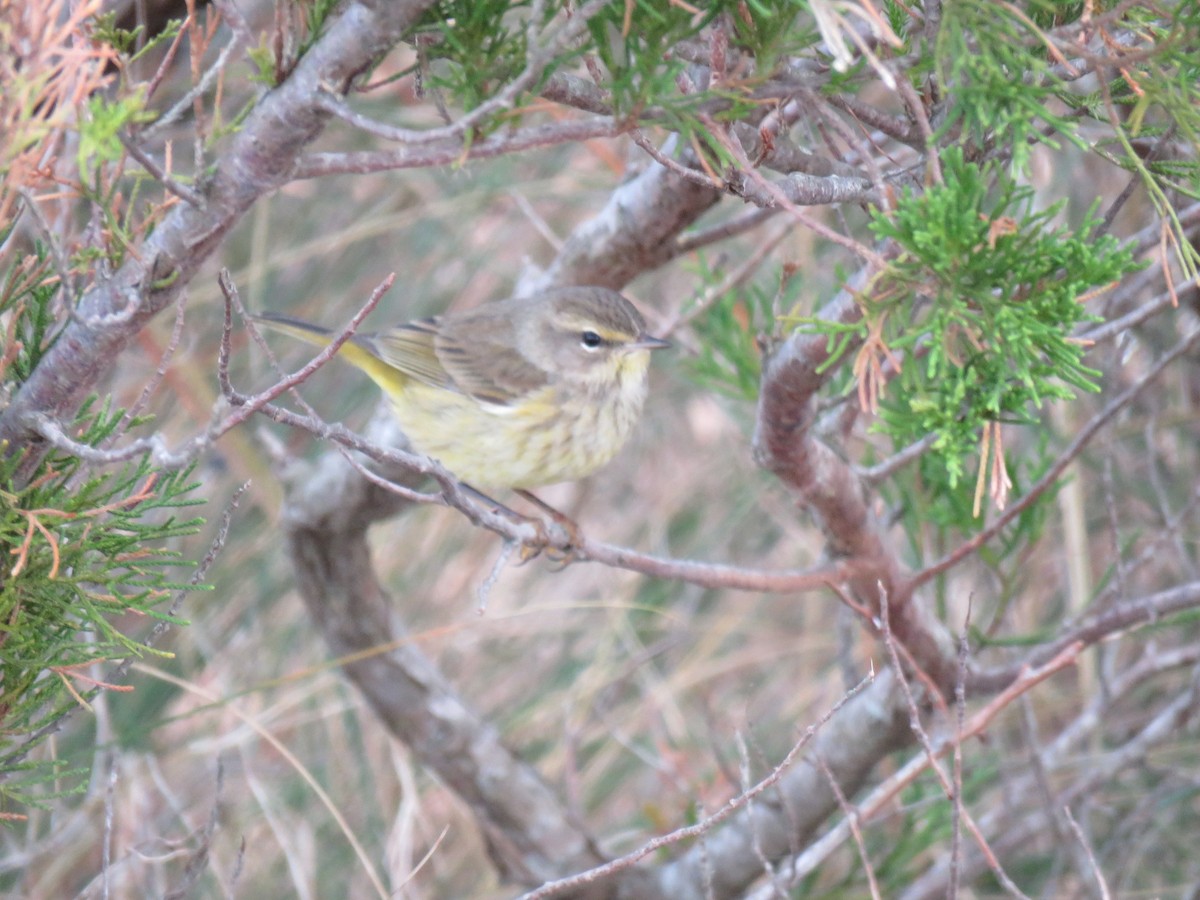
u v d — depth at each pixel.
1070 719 13.02
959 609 13.42
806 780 9.76
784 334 7.12
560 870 10.56
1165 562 13.10
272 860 12.48
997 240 4.68
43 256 5.64
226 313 4.86
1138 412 12.87
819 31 4.80
